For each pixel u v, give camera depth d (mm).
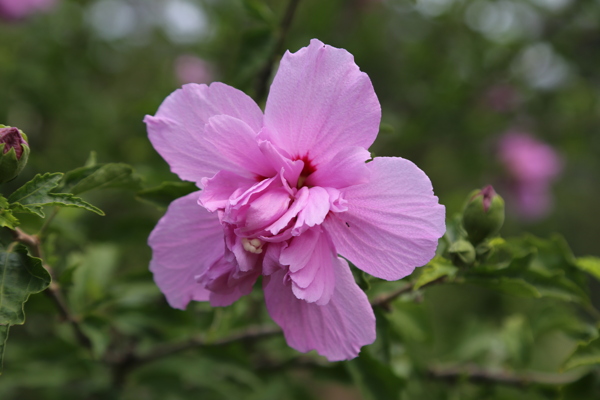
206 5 686
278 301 344
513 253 393
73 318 403
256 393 488
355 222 333
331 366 463
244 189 333
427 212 326
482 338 537
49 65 696
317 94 333
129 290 442
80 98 701
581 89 785
